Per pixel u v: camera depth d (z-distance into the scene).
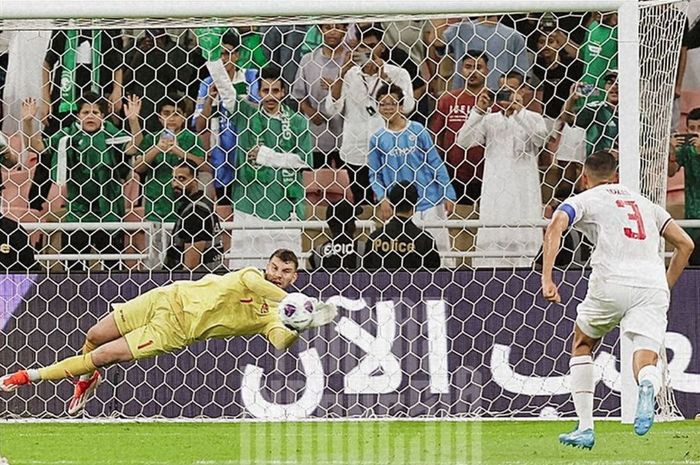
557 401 28.92
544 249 21.59
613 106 33.88
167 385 29.14
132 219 33.62
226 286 26.20
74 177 33.78
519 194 33.19
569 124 34.03
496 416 28.92
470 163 33.75
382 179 33.28
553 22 34.69
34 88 34.88
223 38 34.44
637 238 21.69
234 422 28.34
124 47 34.97
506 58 34.72
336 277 29.05
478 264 32.59
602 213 21.77
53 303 29.33
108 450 23.66
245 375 29.08
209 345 29.14
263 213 33.44
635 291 21.38
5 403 29.23
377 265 30.56
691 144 35.12
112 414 29.16
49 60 34.84
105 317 27.41
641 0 29.00
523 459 21.73
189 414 29.11
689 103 35.91
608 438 24.44
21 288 29.34
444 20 35.22
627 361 26.67
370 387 28.94
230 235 32.47
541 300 29.14
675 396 28.84
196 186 33.75
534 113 33.56
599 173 22.69
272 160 33.31
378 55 35.22
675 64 29.12
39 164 33.91
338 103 34.62
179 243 31.64
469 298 29.08
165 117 34.03
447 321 29.05
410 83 34.59
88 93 34.28
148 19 27.77
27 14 26.36
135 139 33.97
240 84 34.09
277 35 34.75
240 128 33.78
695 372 28.91
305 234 32.16
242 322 26.44
